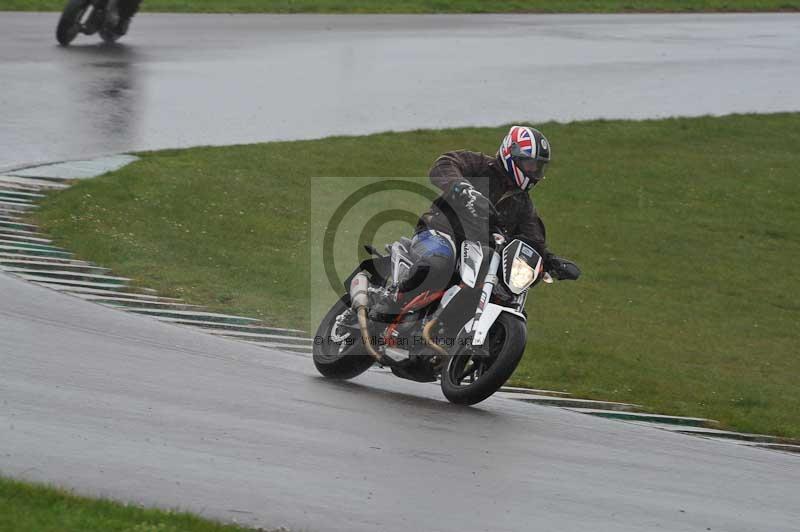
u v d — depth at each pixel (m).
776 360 48.28
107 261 40.69
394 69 87.25
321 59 87.69
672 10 142.00
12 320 29.09
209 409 23.31
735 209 72.56
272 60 85.12
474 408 27.91
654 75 98.31
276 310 39.28
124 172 52.06
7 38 82.31
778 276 62.41
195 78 75.44
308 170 59.81
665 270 60.44
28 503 15.91
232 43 90.44
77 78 70.38
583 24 124.44
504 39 107.69
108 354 27.17
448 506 18.80
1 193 45.97
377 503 18.48
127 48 83.44
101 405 22.36
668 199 72.19
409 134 69.12
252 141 62.31
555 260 27.52
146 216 47.59
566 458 23.59
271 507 17.59
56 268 37.91
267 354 31.39
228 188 54.19
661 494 21.66
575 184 71.56
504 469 21.72
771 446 33.41
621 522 19.16
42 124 58.22
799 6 151.38
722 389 41.69
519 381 37.59
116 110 63.72
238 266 44.53
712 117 87.88
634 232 65.69
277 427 22.59
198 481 18.44
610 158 76.38
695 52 111.25
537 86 88.06
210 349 30.34
